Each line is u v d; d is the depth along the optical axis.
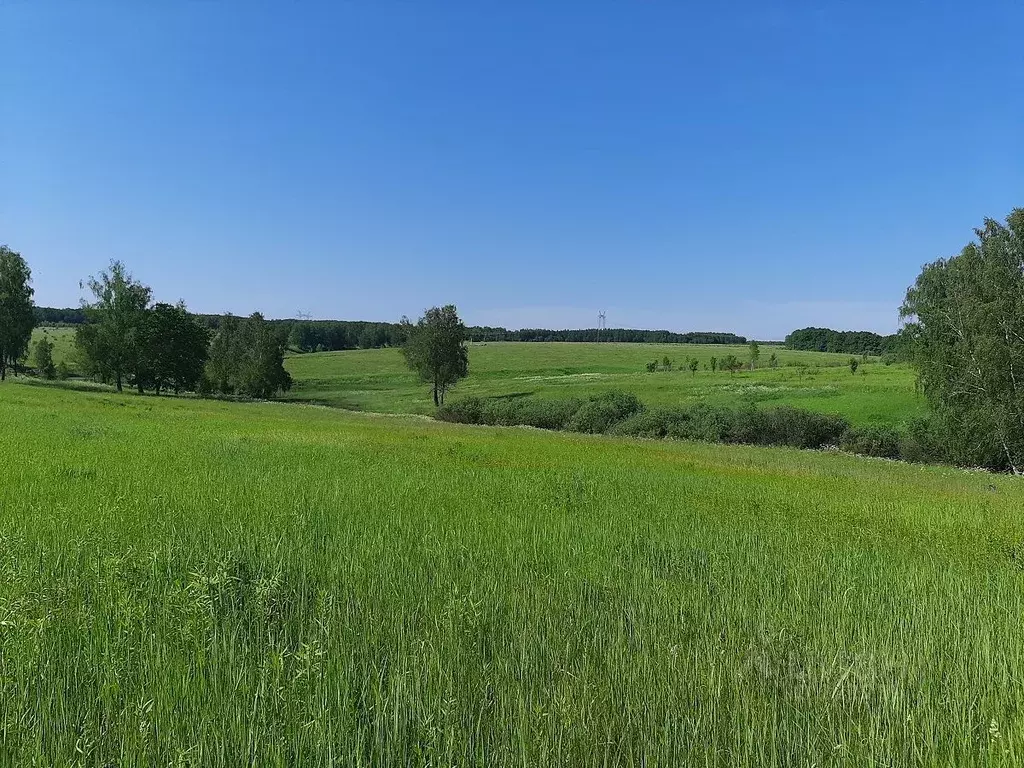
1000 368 37.84
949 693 4.94
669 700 4.57
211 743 3.85
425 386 104.69
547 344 180.25
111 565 6.36
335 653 4.85
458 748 3.96
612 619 6.00
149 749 3.80
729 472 21.20
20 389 55.88
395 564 7.45
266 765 3.76
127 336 75.88
